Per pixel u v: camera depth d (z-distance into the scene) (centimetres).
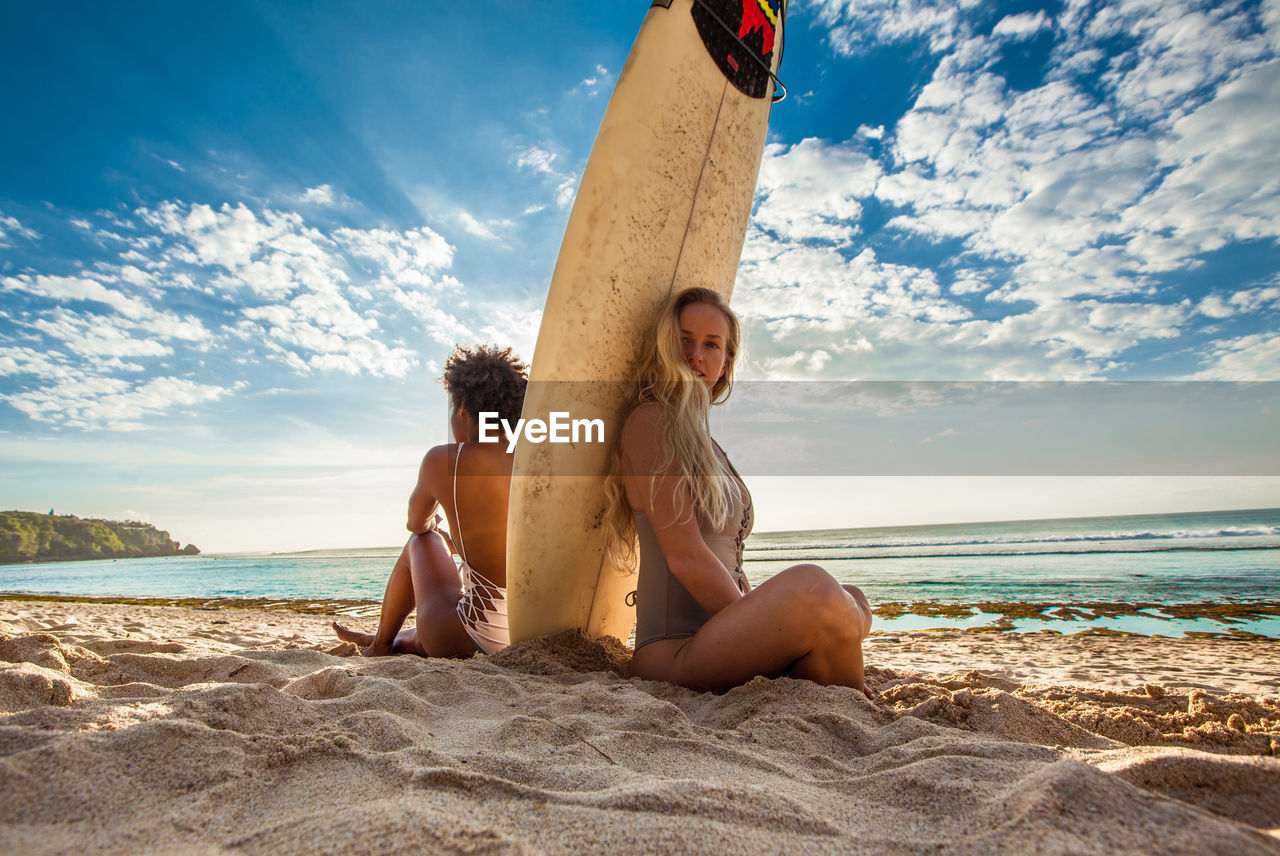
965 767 100
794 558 2169
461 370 255
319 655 236
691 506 186
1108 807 78
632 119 229
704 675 175
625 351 226
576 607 239
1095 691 196
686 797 86
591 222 219
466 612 252
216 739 100
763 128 284
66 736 90
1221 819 77
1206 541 2017
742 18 267
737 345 223
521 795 87
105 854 68
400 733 116
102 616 661
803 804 88
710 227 258
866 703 156
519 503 216
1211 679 347
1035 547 2147
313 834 72
